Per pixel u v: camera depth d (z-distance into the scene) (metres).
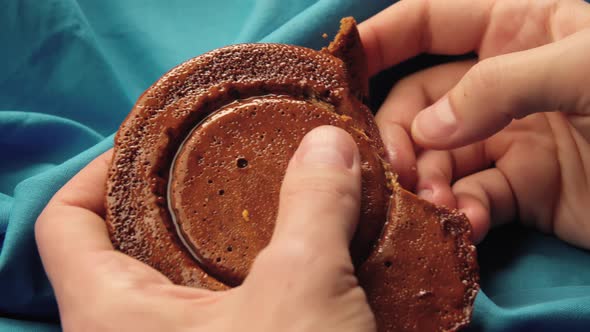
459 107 0.32
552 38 0.35
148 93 0.29
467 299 0.28
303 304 0.25
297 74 0.30
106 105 0.41
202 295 0.27
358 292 0.26
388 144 0.35
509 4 0.35
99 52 0.40
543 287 0.34
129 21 0.42
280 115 0.29
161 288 0.27
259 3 0.41
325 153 0.27
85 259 0.28
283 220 0.26
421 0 0.36
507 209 0.36
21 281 0.32
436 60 0.39
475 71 0.31
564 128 0.35
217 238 0.28
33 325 0.33
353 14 0.37
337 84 0.30
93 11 0.42
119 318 0.26
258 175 0.28
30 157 0.39
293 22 0.37
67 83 0.40
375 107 0.39
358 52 0.31
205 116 0.29
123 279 0.27
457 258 0.29
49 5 0.40
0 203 0.34
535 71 0.31
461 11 0.35
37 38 0.40
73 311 0.27
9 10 0.39
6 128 0.37
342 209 0.26
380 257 0.28
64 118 0.39
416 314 0.28
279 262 0.25
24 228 0.32
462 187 0.36
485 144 0.37
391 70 0.39
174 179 0.28
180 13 0.42
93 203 0.30
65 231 0.29
